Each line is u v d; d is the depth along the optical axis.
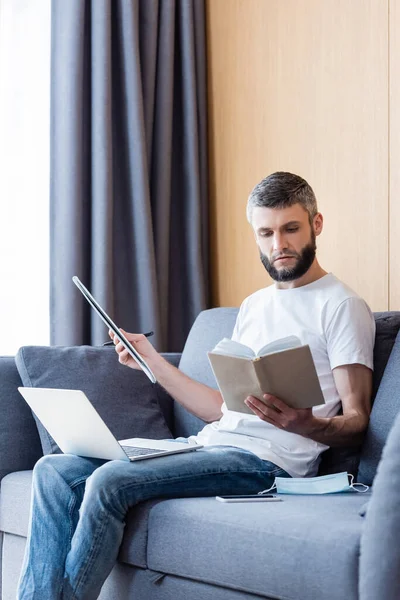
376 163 2.71
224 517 1.66
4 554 2.35
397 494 1.40
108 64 3.09
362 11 2.77
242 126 3.21
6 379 2.50
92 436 1.96
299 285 2.22
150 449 2.06
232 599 1.62
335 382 2.09
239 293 3.21
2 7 3.12
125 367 2.63
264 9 3.12
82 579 1.83
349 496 1.88
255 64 3.16
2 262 3.10
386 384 2.04
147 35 3.23
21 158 3.13
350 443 2.03
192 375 2.62
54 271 3.04
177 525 1.75
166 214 3.23
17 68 3.13
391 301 2.66
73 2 3.05
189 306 3.26
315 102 2.92
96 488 1.84
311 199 2.22
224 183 3.29
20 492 2.28
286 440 2.07
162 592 1.78
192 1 3.32
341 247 2.82
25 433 2.49
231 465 1.97
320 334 2.13
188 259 3.27
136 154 3.14
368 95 2.74
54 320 3.04
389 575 1.37
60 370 2.53
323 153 2.89
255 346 2.22
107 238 3.06
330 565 1.44
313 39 2.93
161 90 3.24
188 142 3.27
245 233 3.19
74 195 3.03
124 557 1.86
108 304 3.05
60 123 3.06
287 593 1.50
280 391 1.86
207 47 3.35
